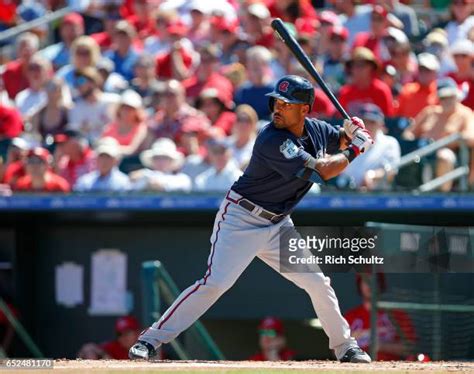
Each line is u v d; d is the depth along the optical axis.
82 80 43.72
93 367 21.58
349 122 21.97
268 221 21.98
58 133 43.44
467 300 33.25
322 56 44.97
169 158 39.28
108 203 38.62
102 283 41.72
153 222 40.97
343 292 37.19
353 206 36.91
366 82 40.41
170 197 38.22
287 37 23.14
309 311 39.78
